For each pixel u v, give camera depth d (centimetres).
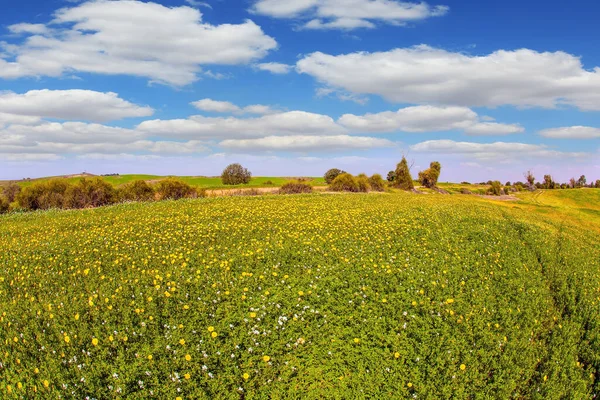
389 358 821
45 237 1875
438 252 1591
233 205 2984
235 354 802
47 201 3847
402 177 8006
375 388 749
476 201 5028
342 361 809
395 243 1703
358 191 5844
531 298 1193
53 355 784
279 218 2277
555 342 958
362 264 1344
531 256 1722
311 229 1956
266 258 1391
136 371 734
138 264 1371
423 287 1166
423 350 842
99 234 1861
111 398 684
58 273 1285
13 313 962
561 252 1912
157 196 4300
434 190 9038
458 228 2167
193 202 3300
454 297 1124
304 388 748
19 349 805
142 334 846
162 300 1017
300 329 895
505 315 1042
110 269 1323
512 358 859
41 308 997
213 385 719
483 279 1305
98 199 4006
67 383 707
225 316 932
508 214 3309
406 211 2794
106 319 912
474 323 973
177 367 755
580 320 1104
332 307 996
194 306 982
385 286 1147
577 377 834
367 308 998
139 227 2016
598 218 4553
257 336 851
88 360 759
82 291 1127
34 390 693
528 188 12050
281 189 5275
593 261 1903
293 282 1145
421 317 974
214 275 1193
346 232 1875
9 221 2548
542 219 3409
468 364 819
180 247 1556
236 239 1728
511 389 767
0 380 721
